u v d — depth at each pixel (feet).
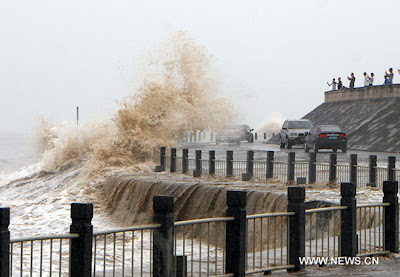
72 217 36.01
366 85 291.38
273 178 113.39
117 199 122.52
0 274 32.53
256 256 54.03
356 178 99.55
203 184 106.83
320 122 307.78
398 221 53.62
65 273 61.82
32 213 120.78
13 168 345.72
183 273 39.55
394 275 45.65
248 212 93.25
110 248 81.92
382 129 237.25
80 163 174.19
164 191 110.93
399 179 94.73
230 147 225.35
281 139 219.00
